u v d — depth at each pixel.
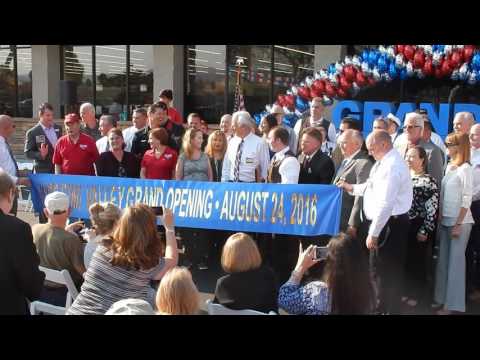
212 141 6.82
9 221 3.22
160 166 6.74
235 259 3.51
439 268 5.55
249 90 13.27
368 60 9.96
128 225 3.42
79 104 15.12
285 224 5.55
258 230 5.71
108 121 7.94
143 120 7.58
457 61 9.19
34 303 3.67
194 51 13.62
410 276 5.49
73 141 7.26
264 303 3.48
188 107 13.88
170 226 4.12
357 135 5.41
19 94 15.82
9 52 15.70
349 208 5.48
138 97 14.53
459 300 5.32
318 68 11.79
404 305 5.53
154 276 3.50
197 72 13.70
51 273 4.02
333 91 10.44
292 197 5.50
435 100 10.49
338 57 11.55
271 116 7.56
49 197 4.33
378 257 4.76
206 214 6.00
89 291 3.38
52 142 8.35
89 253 4.23
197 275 6.52
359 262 3.12
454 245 5.35
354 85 10.22
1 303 3.17
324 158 5.79
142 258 3.40
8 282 3.19
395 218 4.74
